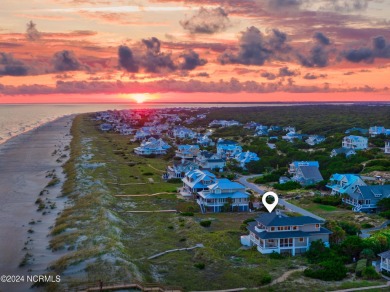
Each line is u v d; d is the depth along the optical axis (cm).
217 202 9362
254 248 6738
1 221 8438
